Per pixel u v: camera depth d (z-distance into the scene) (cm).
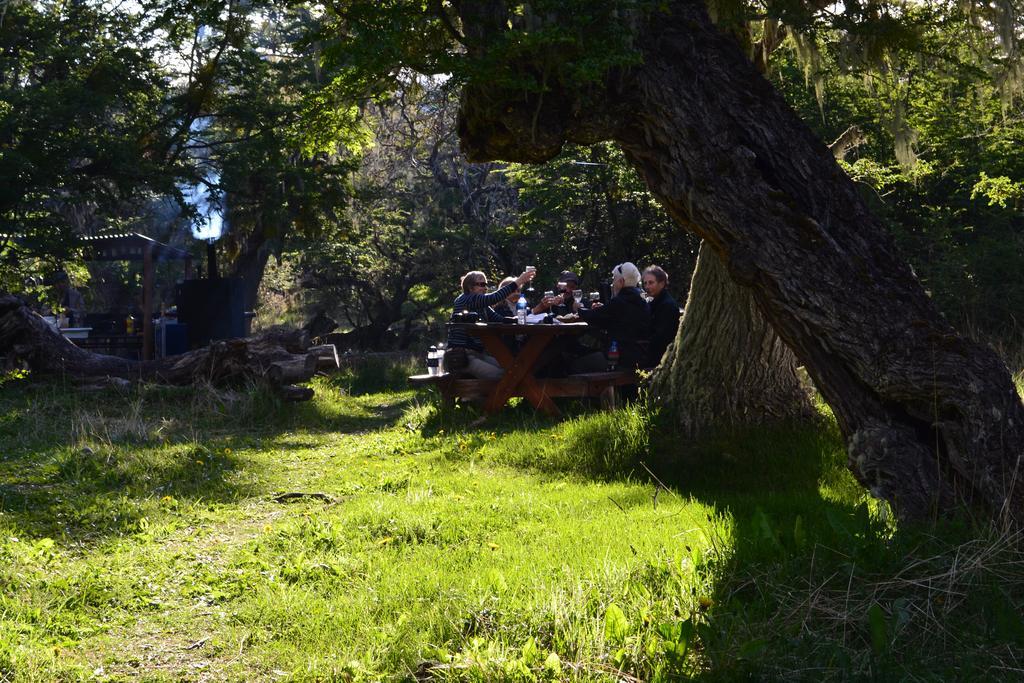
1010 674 344
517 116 565
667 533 539
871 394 536
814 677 344
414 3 548
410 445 936
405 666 389
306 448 982
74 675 400
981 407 504
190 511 702
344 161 2245
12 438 954
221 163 2139
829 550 447
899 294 536
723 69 563
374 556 556
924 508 505
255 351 1284
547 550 528
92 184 1942
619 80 557
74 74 1977
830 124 1580
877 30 622
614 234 1858
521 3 555
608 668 365
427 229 2489
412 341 2911
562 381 1007
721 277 803
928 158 1625
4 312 1266
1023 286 1496
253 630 452
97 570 541
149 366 1289
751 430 798
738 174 549
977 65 709
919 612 390
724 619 394
